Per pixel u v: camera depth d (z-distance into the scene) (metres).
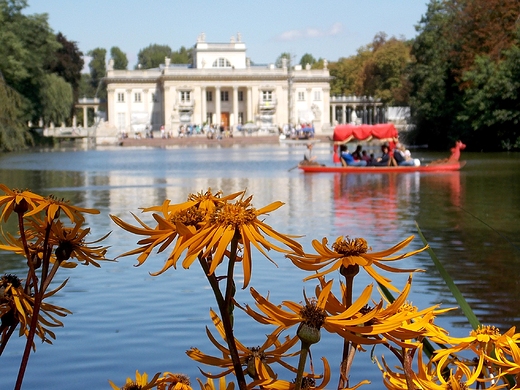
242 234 3.09
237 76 152.88
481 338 3.67
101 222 23.25
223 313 3.31
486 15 77.06
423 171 47.06
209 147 115.44
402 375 3.80
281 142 126.25
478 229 20.52
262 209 3.18
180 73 150.75
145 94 155.12
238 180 42.56
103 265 15.64
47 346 9.93
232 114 156.88
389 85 139.62
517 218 22.67
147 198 31.83
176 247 3.06
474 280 13.67
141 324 10.88
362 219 23.28
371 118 172.38
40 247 4.10
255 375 3.57
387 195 31.67
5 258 16.84
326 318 3.04
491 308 11.50
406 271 3.23
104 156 81.00
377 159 50.88
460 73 79.44
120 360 9.23
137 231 3.18
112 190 36.34
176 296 12.66
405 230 20.53
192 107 151.12
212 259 3.17
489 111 72.06
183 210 3.18
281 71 154.25
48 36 102.12
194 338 10.12
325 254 3.24
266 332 10.34
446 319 10.88
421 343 3.68
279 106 154.88
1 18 89.19
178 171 52.41
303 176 45.16
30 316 3.85
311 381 3.56
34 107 101.50
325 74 156.50
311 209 26.47
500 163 54.47
